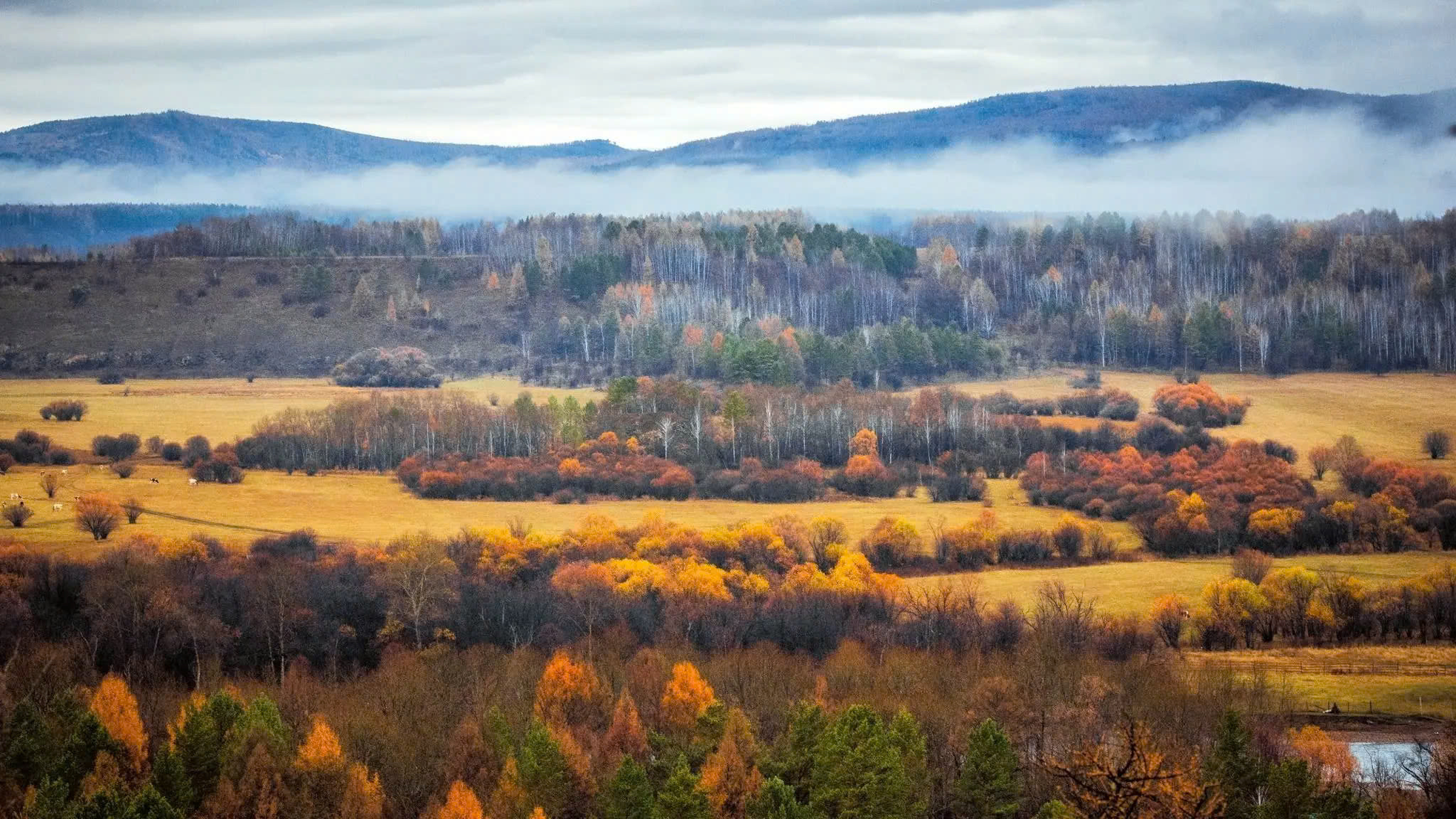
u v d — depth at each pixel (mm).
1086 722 154500
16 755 146625
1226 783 134875
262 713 155250
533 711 165375
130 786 145625
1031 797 142250
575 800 143250
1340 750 151750
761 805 134375
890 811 136250
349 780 142250
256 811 137875
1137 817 98312
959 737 155625
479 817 134500
